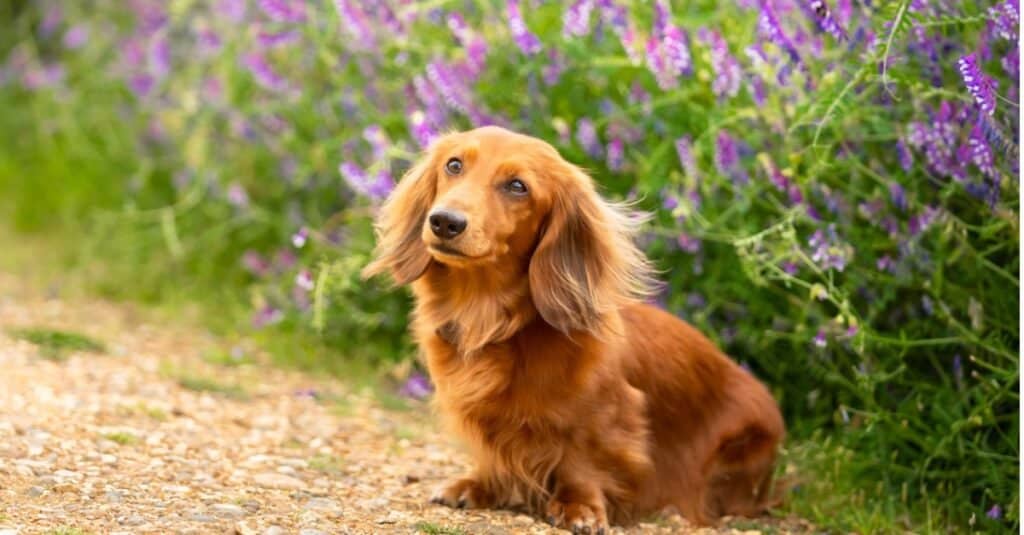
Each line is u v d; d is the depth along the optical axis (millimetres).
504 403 4223
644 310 4793
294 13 6852
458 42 6402
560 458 4254
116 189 9062
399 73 6637
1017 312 4844
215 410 5691
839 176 5379
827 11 4535
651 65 5223
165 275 8234
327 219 7422
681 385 4676
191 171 8102
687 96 5566
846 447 5207
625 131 5746
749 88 5246
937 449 4688
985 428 4980
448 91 5828
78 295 8062
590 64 5836
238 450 5016
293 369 6699
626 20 5555
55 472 4254
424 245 4320
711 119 5219
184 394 5922
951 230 4680
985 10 4727
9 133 10594
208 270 8031
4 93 10734
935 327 5180
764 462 4836
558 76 5922
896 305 5355
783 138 5258
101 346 6723
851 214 5203
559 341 4191
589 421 4230
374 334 6965
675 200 5289
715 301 5660
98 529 3621
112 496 4016
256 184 7906
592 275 4191
